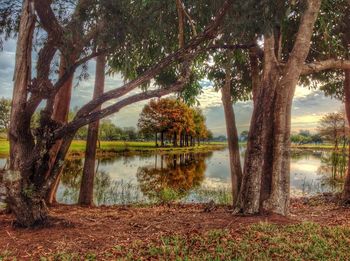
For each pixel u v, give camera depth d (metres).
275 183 9.82
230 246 6.85
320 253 6.66
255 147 9.91
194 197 17.02
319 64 10.73
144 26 8.51
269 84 9.98
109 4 7.61
